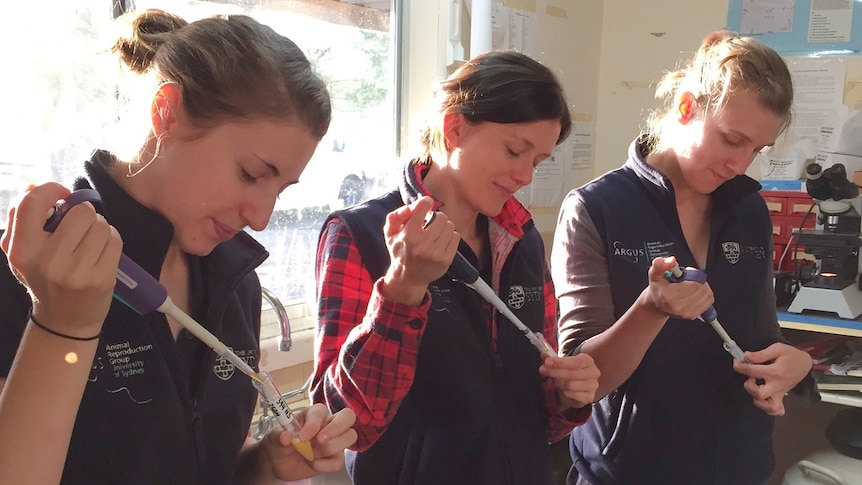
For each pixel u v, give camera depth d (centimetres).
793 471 220
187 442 83
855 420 220
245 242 96
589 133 290
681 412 135
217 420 88
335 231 111
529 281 123
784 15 255
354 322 107
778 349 137
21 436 60
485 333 114
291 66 80
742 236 146
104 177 79
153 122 77
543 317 125
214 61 75
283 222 190
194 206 77
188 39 78
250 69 76
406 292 95
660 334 135
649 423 135
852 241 214
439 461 108
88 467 75
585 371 112
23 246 58
